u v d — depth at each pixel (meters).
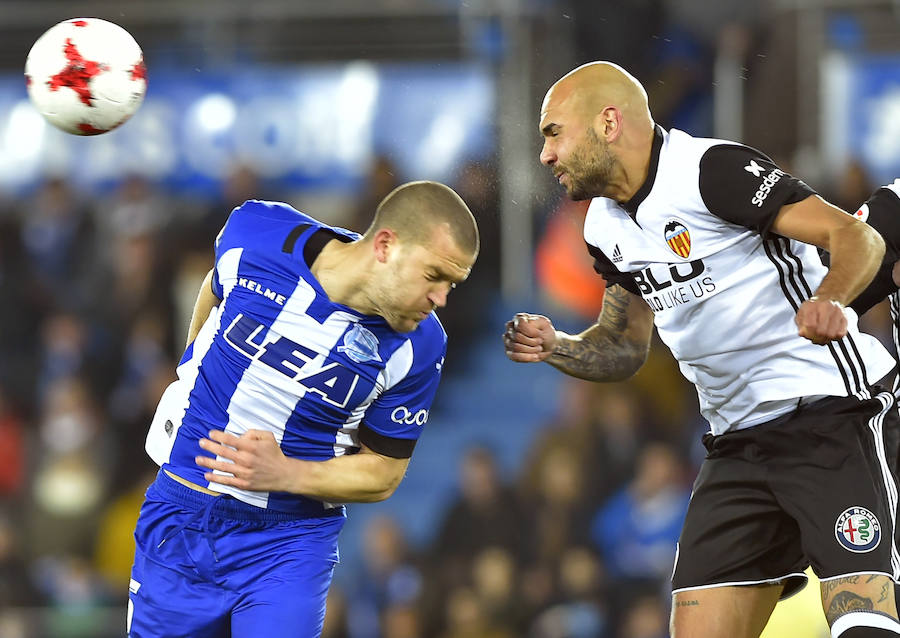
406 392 12.97
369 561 30.00
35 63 13.50
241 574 13.05
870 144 31.23
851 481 12.65
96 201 36.22
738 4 30.73
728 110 30.83
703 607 13.36
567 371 14.33
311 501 13.20
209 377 12.92
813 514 12.71
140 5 33.50
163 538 13.14
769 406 12.98
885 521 12.60
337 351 12.57
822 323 10.70
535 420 33.97
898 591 13.37
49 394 34.78
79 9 33.72
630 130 12.53
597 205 13.30
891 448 13.18
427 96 32.69
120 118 13.66
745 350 12.88
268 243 12.63
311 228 12.69
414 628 29.03
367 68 33.00
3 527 33.25
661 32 30.55
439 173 32.66
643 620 28.41
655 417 31.89
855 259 11.16
